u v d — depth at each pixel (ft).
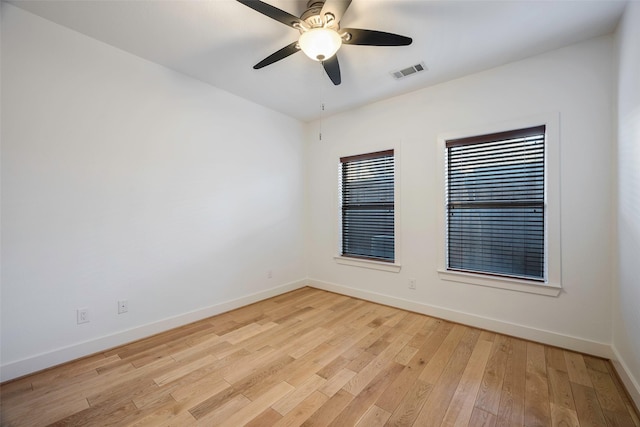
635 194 5.50
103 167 7.44
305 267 13.78
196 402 5.44
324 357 7.13
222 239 10.26
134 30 6.90
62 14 6.35
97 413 5.14
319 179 13.37
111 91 7.56
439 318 9.64
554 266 7.59
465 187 9.35
